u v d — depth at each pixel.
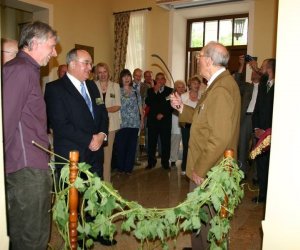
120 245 2.49
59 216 1.41
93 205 1.38
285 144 0.80
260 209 3.26
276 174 0.82
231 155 1.57
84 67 2.24
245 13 6.54
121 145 4.56
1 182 0.79
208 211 1.76
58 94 2.18
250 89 4.33
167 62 6.86
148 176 4.53
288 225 0.82
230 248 2.46
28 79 1.52
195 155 1.96
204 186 1.53
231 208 1.58
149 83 5.61
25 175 1.59
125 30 7.07
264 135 2.32
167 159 4.96
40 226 1.66
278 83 0.79
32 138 1.60
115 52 7.19
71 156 1.38
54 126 2.20
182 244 2.54
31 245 1.64
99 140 2.32
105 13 7.07
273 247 0.84
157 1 6.51
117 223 2.73
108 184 1.44
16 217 1.63
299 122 0.78
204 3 6.32
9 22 6.32
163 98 4.89
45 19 5.86
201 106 1.91
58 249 2.17
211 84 1.90
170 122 4.94
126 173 4.62
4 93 1.44
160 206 3.34
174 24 6.76
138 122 4.57
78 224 1.42
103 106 2.51
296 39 0.76
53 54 1.72
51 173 1.73
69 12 6.22
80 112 2.23
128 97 4.50
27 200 1.61
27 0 5.41
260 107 3.43
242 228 2.82
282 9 0.77
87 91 2.40
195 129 1.94
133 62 7.13
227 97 1.78
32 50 1.63
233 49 6.72
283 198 0.82
